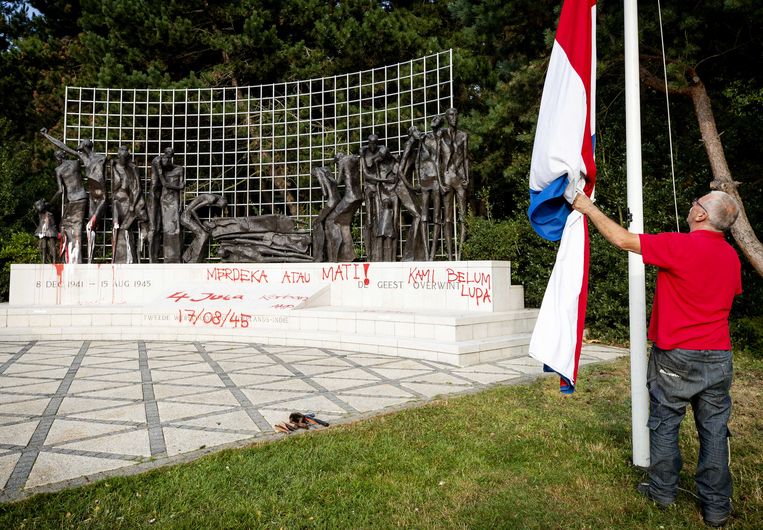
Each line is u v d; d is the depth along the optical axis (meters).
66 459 4.25
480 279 10.09
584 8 4.20
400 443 4.51
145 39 18.23
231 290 12.39
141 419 5.32
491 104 15.38
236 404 5.87
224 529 3.16
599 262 10.87
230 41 18.67
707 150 10.01
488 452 4.34
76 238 13.19
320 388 6.64
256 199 20.70
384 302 11.52
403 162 11.87
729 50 10.60
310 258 13.05
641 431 4.04
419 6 20.61
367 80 18.98
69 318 11.74
